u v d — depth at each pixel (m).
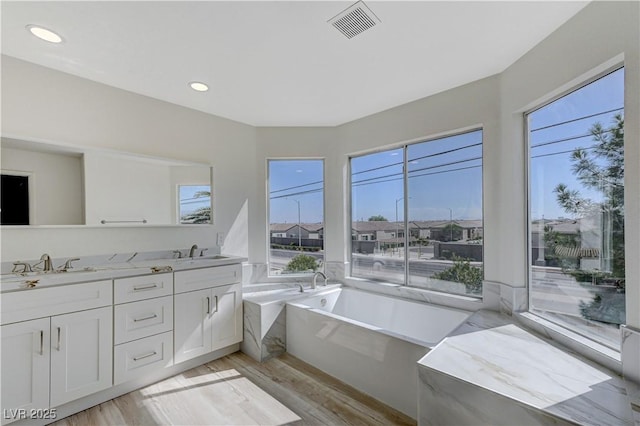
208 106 3.01
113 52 2.04
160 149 2.82
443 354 1.71
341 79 2.47
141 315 2.23
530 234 2.22
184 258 2.93
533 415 1.24
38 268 2.16
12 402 1.71
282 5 1.59
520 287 2.26
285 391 2.22
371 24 1.76
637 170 1.36
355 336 2.27
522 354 1.71
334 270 3.60
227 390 2.23
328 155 3.64
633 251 1.38
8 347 1.70
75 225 2.29
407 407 1.95
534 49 2.02
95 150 2.41
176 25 1.75
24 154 2.13
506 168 2.33
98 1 1.54
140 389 2.24
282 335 2.87
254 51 2.04
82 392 1.94
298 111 3.17
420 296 2.94
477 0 1.57
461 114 2.62
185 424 1.86
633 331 1.37
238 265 2.88
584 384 1.39
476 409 1.41
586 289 1.75
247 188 3.51
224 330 2.75
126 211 2.57
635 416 1.17
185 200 2.96
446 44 1.98
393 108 3.11
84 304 1.97
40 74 2.20
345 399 2.12
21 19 1.68
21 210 2.10
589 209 1.72
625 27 1.41
